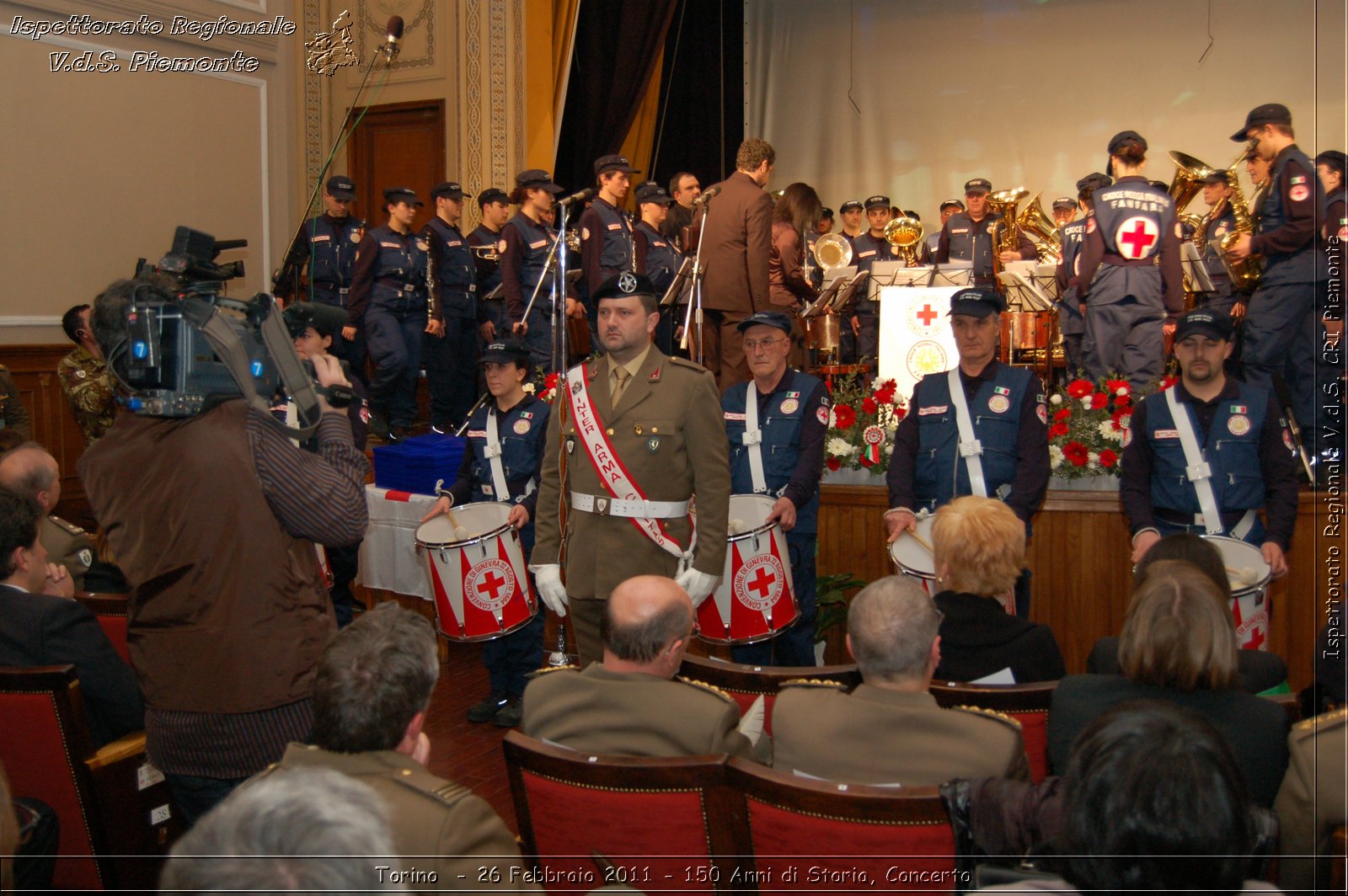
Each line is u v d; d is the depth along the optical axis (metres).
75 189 6.49
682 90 11.31
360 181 8.57
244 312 2.42
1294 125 9.86
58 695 2.44
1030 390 3.82
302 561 2.38
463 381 7.88
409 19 8.41
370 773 1.76
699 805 1.89
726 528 3.33
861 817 1.76
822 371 7.27
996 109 10.90
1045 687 2.30
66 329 5.37
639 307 3.33
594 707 2.18
